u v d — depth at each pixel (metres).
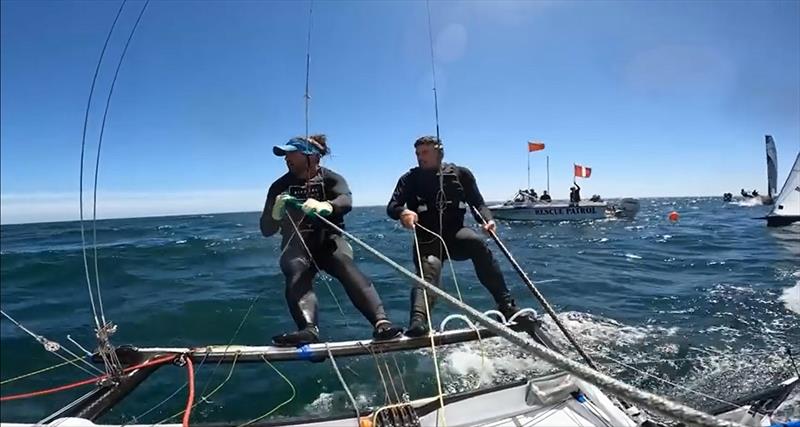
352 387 5.54
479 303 8.94
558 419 2.51
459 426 2.49
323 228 3.84
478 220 4.36
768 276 9.98
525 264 13.74
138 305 9.60
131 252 17.23
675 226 25.39
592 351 6.26
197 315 8.73
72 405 2.66
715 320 7.36
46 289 11.65
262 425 2.52
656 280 10.90
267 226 4.06
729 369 5.55
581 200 28.84
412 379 5.64
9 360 6.80
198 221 49.81
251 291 10.57
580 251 16.50
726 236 18.45
